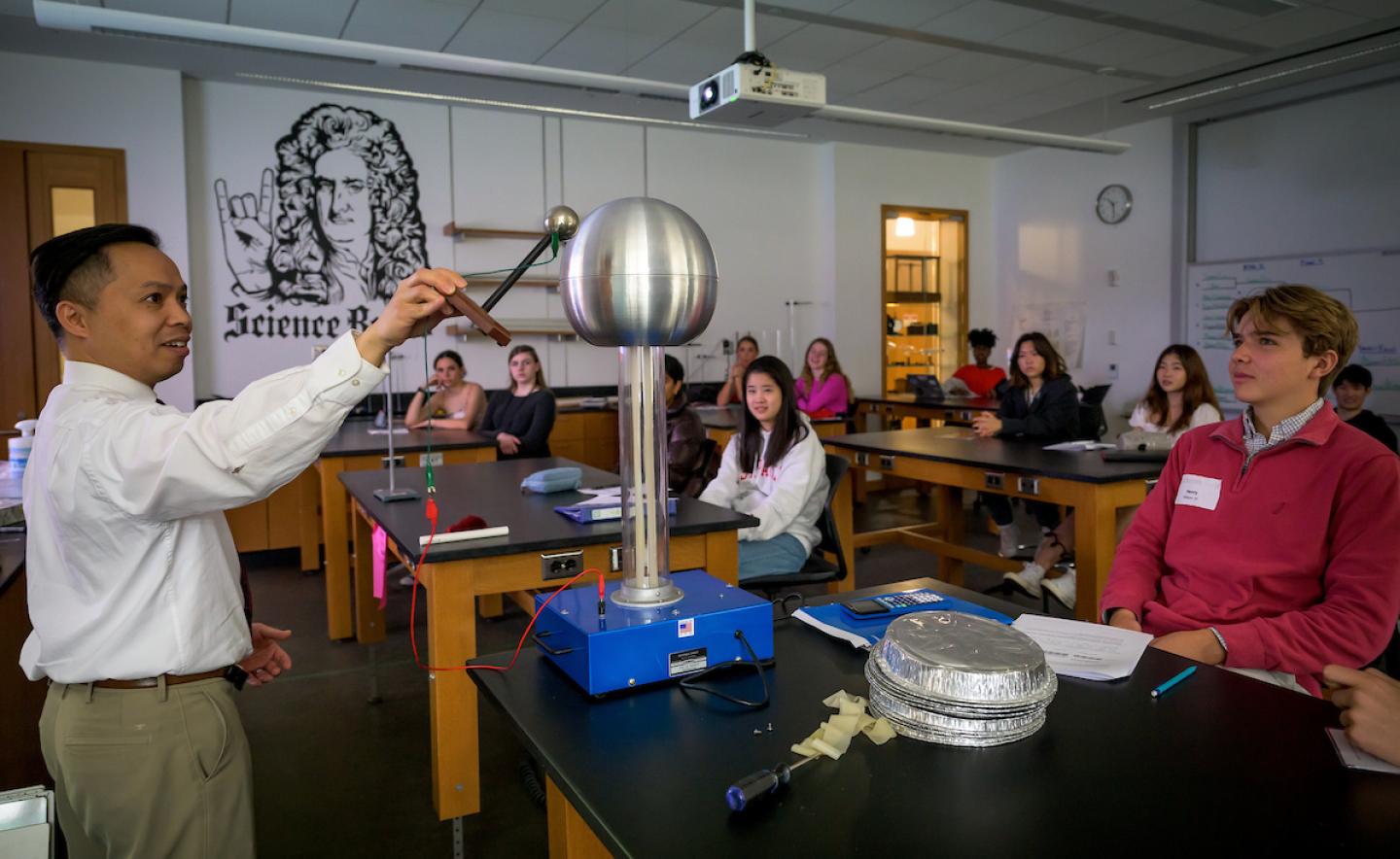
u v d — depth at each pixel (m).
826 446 4.19
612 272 1.07
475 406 5.19
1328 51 5.41
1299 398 1.66
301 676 3.37
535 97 5.89
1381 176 5.88
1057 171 7.99
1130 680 1.15
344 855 2.16
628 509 1.22
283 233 5.88
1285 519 1.62
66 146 5.12
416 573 2.01
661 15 4.54
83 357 1.20
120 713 1.17
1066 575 3.34
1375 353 5.95
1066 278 7.98
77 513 1.10
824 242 7.88
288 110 5.86
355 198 6.09
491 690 1.15
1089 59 5.49
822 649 1.28
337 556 3.79
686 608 1.20
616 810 0.83
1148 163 7.22
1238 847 0.76
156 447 1.05
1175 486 1.87
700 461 3.65
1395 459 1.54
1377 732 0.91
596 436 6.60
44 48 4.89
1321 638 1.48
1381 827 0.79
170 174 5.38
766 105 3.32
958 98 6.34
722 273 7.48
